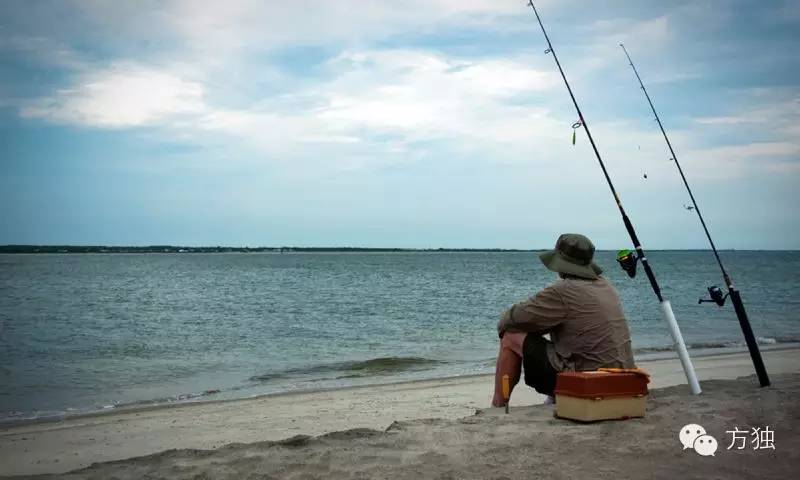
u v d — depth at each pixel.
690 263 117.88
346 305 29.52
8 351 15.99
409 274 67.81
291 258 183.38
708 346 14.92
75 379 12.17
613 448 3.64
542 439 3.85
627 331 4.74
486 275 65.62
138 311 26.72
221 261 136.75
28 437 7.16
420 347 16.39
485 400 8.80
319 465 3.51
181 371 13.09
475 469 3.36
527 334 4.89
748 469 3.30
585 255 4.80
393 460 3.56
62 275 64.44
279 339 18.22
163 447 6.53
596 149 5.41
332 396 9.41
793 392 5.07
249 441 6.65
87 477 3.58
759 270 76.94
